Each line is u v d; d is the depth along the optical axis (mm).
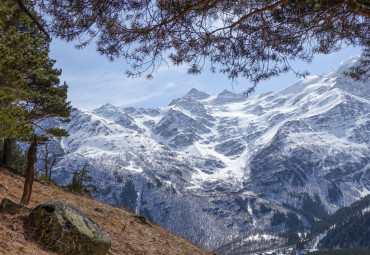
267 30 8594
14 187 14023
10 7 9555
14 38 14781
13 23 14898
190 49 8570
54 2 6969
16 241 6047
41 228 6520
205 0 7461
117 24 7719
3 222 6602
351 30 8750
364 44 9188
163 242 12125
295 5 7859
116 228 11344
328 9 7688
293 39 8758
